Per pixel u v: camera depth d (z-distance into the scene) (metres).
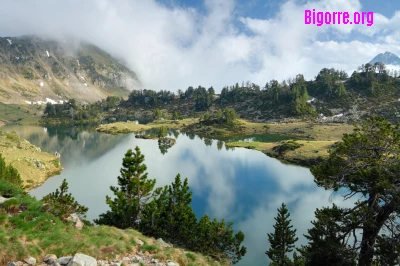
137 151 35.47
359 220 19.55
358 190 20.33
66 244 14.71
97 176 91.75
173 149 151.62
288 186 86.88
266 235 54.38
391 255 18.45
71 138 187.88
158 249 18.39
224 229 35.41
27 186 74.00
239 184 88.75
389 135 20.09
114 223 31.08
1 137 103.38
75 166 105.50
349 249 20.00
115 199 32.28
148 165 111.19
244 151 147.00
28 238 14.02
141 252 17.45
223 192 80.62
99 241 16.27
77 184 81.62
